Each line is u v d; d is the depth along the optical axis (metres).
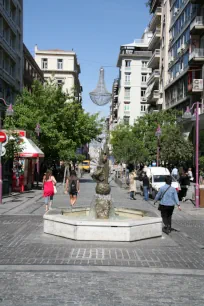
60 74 106.94
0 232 11.99
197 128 21.09
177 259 8.91
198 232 12.92
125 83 100.31
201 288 6.80
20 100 43.25
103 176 11.90
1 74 46.12
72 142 44.38
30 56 65.75
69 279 7.14
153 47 70.56
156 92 61.62
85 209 13.53
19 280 7.05
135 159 41.94
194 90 39.97
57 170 51.09
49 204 18.09
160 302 6.00
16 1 54.81
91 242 10.40
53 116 42.09
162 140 40.12
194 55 39.50
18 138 25.53
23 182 29.28
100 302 5.93
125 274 7.57
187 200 24.48
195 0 39.47
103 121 48.44
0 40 45.38
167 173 26.47
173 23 53.69
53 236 11.16
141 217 12.27
